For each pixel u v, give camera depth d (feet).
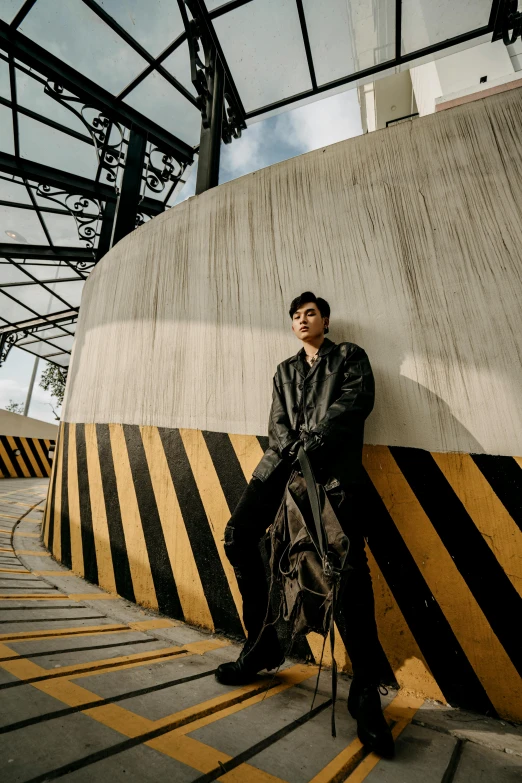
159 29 11.04
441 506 4.44
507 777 2.80
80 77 12.71
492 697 3.82
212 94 9.63
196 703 3.41
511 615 3.94
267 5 9.14
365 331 5.36
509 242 4.87
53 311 28.48
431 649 4.17
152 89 13.16
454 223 5.21
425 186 5.52
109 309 9.03
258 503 4.19
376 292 5.44
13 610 5.11
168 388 7.03
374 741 2.90
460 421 4.58
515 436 4.32
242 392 6.15
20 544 9.36
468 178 5.30
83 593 6.48
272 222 6.62
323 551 3.18
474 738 3.34
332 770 2.65
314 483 3.51
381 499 4.71
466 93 12.75
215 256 7.13
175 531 6.18
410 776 2.72
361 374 4.18
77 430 8.75
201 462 6.21
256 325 6.33
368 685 3.21
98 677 3.64
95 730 2.76
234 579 5.45
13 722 2.69
